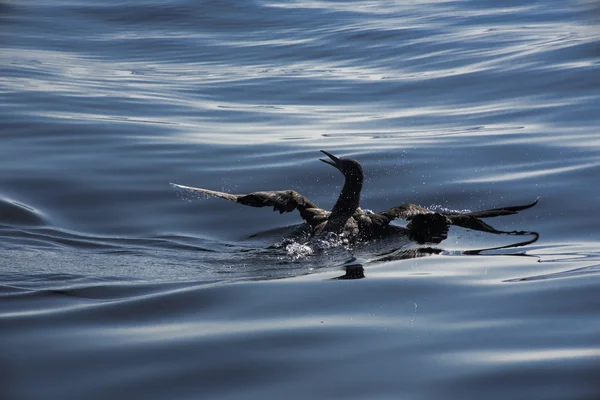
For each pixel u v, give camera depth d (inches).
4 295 360.8
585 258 410.6
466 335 309.1
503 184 569.9
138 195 565.3
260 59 1140.5
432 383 270.4
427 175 601.3
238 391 267.7
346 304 346.0
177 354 295.4
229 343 304.3
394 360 287.7
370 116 804.6
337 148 679.1
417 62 1056.8
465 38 1176.2
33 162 627.2
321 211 487.8
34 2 1615.4
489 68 967.6
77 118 768.9
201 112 826.2
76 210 535.2
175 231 499.8
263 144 697.6
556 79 878.4
